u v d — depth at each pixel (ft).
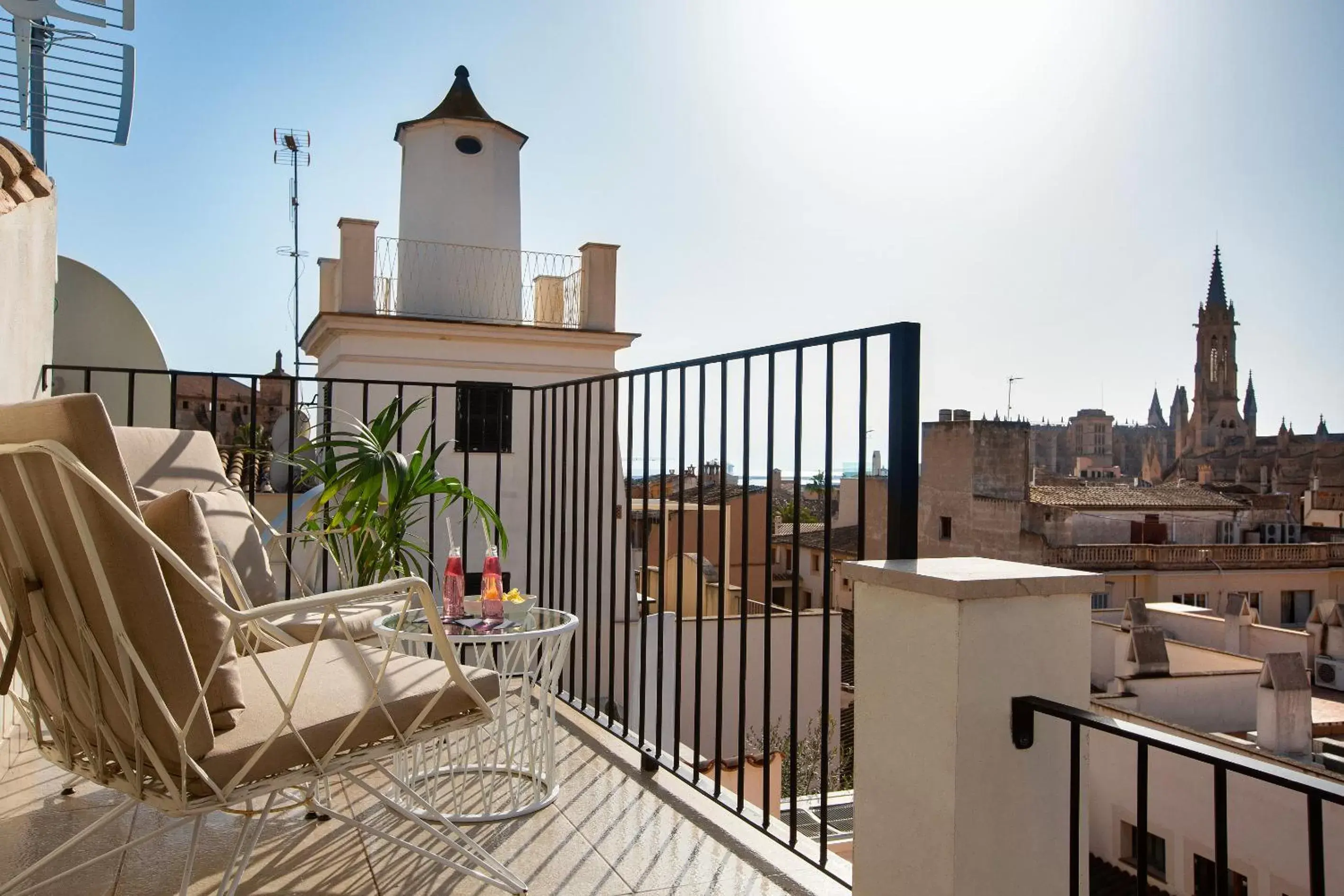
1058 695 4.78
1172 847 32.58
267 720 5.22
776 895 6.42
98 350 29.71
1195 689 41.57
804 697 39.09
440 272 49.60
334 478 11.16
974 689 4.53
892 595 5.02
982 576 4.63
